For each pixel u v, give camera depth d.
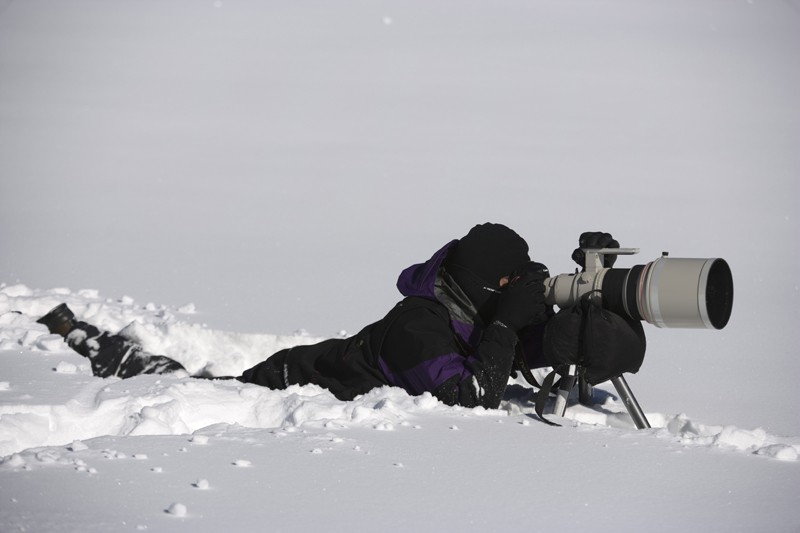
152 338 24.77
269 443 15.09
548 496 13.23
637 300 17.11
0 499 12.23
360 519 12.15
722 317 17.28
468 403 17.91
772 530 12.20
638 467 14.56
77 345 23.66
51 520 11.64
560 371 18.08
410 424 16.52
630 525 12.26
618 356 17.34
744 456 15.30
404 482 13.57
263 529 11.70
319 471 13.84
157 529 11.54
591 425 16.95
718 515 12.67
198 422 17.45
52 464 13.66
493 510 12.63
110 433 17.05
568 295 17.83
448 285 19.12
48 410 16.94
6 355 21.34
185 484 13.09
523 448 15.36
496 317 18.20
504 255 18.77
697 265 16.80
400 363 18.73
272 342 25.16
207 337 25.34
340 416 17.08
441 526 12.04
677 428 18.17
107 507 12.14
